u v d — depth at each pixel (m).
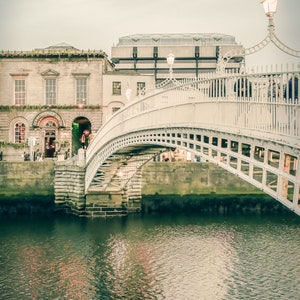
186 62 76.94
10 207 45.50
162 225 39.72
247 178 18.34
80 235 36.16
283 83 15.66
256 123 17.33
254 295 24.52
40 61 59.50
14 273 27.88
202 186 45.97
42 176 45.56
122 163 38.91
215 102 20.44
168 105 25.81
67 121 58.91
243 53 19.91
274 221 41.75
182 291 25.11
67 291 25.20
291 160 17.19
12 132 59.19
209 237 35.78
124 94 59.28
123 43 79.44
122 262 29.78
